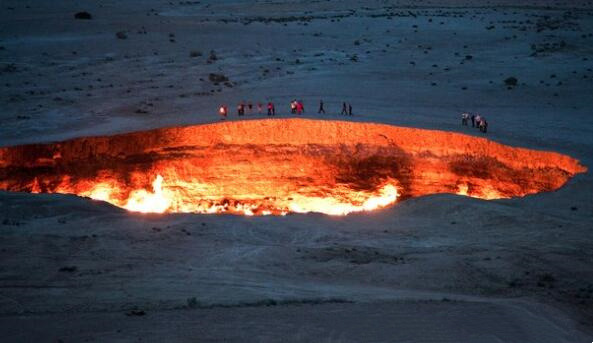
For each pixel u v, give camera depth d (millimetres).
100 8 138250
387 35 101688
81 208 35594
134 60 83125
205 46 91562
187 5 152125
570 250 28422
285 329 17734
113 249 27875
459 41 97562
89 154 48031
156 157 48875
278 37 98750
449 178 48031
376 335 17484
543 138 52031
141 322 18250
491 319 19281
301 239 32062
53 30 99250
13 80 72500
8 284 22734
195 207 47312
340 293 22500
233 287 22938
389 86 73625
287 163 48656
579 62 83875
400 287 24406
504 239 31031
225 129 50094
